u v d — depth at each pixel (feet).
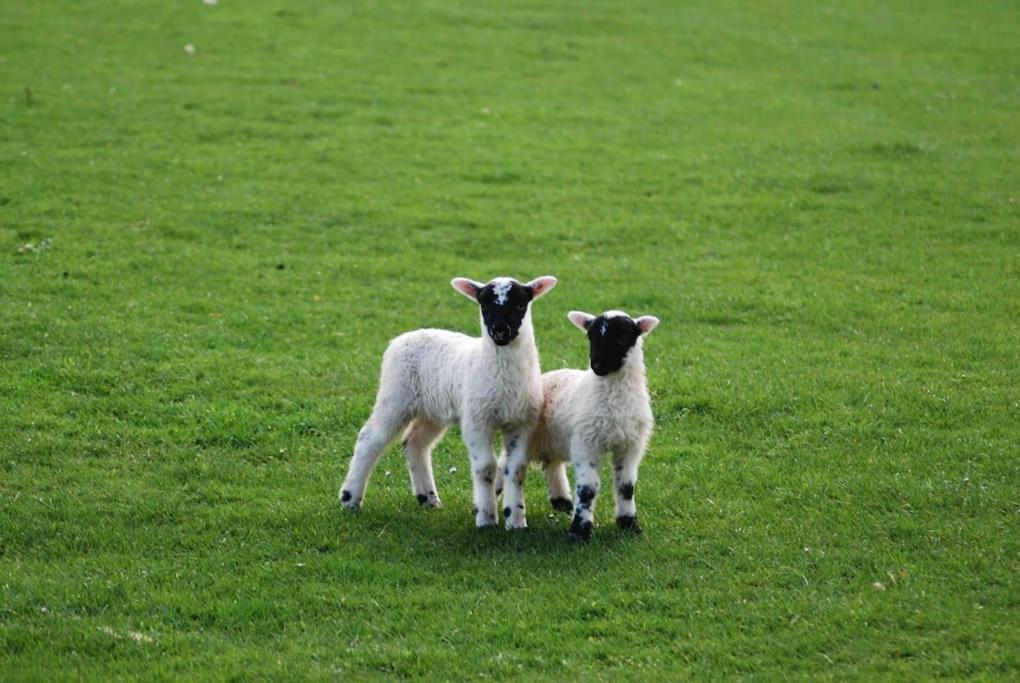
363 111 94.73
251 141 86.48
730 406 46.78
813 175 81.66
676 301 60.23
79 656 29.43
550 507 38.60
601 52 116.67
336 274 64.08
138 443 43.55
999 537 34.94
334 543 35.53
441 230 71.61
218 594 32.71
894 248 68.08
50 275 60.80
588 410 34.17
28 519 36.91
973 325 55.88
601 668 28.91
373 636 30.50
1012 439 42.57
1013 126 93.50
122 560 34.53
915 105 100.37
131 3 124.98
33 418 44.68
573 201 77.05
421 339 37.32
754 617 30.94
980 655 28.58
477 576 33.35
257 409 46.93
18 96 92.58
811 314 58.18
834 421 45.14
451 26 123.85
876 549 34.60
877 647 29.30
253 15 123.34
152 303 58.18
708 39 123.24
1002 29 128.67
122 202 73.00
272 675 28.45
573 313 35.22
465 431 35.47
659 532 36.14
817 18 133.80
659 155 86.43
